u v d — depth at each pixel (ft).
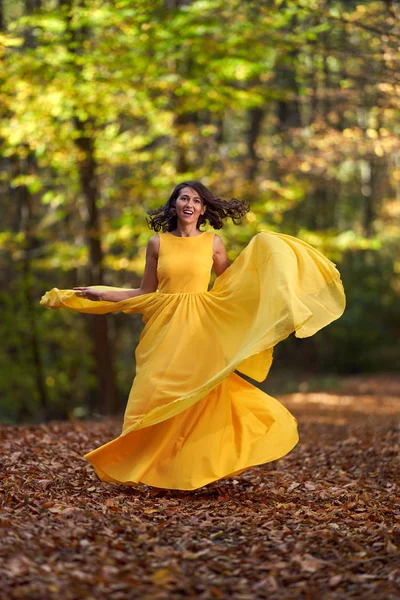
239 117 100.53
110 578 14.14
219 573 15.16
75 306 22.45
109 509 19.13
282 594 14.17
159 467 20.72
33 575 13.96
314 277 21.01
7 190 78.95
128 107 57.00
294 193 62.44
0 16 64.39
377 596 14.06
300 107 82.79
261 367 21.63
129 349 97.09
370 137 53.72
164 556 15.69
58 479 22.13
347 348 109.29
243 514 19.56
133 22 51.88
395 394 74.95
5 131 54.75
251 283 21.29
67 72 53.62
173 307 21.62
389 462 29.07
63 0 54.54
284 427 21.25
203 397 21.01
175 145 64.80
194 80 56.34
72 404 85.87
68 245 68.74
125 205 62.13
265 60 63.31
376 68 44.93
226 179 62.54
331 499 22.12
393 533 17.60
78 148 58.23
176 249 21.84
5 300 75.61
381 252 113.80
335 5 44.55
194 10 53.31
